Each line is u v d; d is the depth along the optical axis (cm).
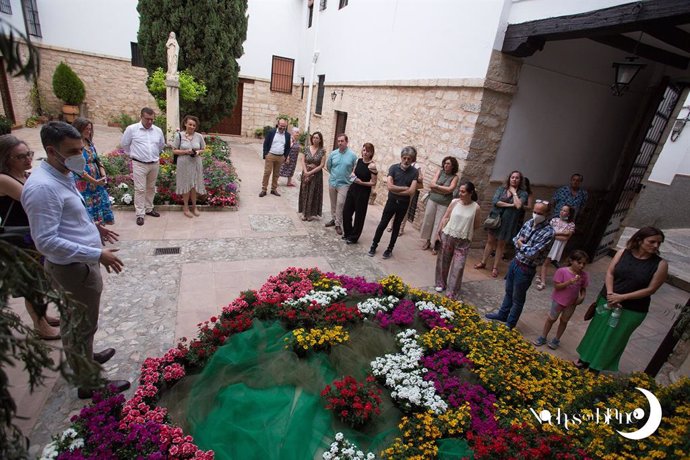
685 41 429
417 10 705
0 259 124
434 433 240
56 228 208
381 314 371
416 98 709
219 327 312
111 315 350
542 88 580
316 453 228
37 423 236
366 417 246
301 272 432
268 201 756
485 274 556
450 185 571
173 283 417
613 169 725
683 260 793
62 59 1288
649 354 415
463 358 319
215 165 819
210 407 246
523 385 292
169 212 628
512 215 526
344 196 584
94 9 1270
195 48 1054
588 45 579
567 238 530
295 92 1642
